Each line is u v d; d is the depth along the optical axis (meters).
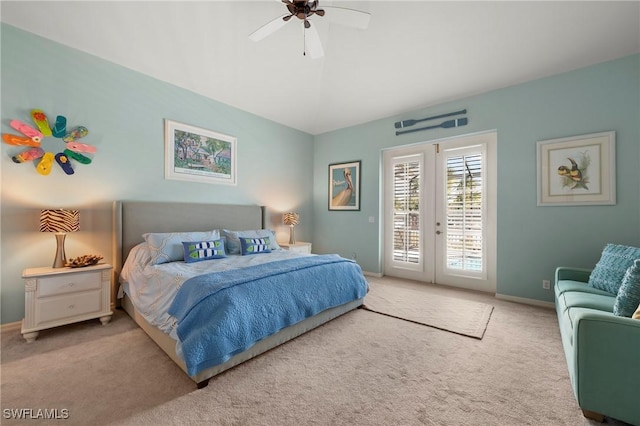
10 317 2.48
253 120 4.52
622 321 1.34
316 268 2.64
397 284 4.14
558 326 2.62
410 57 3.29
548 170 3.16
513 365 1.94
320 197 5.48
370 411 1.49
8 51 2.47
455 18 2.74
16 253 2.51
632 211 2.73
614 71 2.82
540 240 3.22
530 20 2.64
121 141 3.12
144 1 2.54
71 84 2.79
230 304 1.86
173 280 2.19
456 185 3.99
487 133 3.69
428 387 1.70
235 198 4.25
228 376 1.80
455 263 4.00
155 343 2.23
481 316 2.84
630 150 2.74
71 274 2.43
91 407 1.51
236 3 2.69
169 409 1.50
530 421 1.42
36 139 2.56
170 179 3.52
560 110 3.11
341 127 5.15
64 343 2.23
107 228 3.02
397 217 4.62
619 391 1.33
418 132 4.24
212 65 3.39
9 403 1.53
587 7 2.44
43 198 2.64
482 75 3.34
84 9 2.49
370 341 2.30
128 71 3.17
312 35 2.46
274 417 1.45
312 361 1.99
